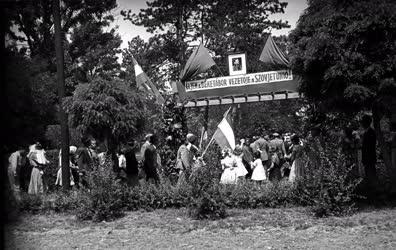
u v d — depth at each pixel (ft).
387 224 28.48
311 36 34.81
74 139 55.62
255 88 62.44
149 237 29.19
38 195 40.27
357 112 36.22
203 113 98.73
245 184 39.27
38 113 76.89
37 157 48.85
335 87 34.65
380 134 38.19
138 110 43.27
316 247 24.93
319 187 33.37
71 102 42.75
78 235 30.60
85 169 42.60
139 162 50.11
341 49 33.06
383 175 38.37
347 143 44.60
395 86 32.58
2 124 39.88
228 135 46.21
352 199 35.68
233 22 122.31
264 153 55.52
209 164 35.76
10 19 66.08
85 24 129.18
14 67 71.77
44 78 81.76
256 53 122.21
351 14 32.78
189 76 64.75
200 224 31.68
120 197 36.91
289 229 29.32
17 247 27.68
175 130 54.70
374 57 33.09
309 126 49.24
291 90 60.70
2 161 37.11
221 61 122.21
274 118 122.01
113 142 44.19
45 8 118.83
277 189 37.04
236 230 29.84
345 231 28.02
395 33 32.73
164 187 39.04
